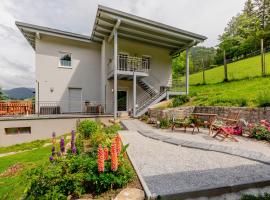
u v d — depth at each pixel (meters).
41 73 12.88
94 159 3.43
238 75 15.60
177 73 30.48
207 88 14.66
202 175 3.62
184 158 4.64
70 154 4.02
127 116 12.67
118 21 10.33
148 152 5.15
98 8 9.71
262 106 7.29
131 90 14.45
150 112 11.27
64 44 13.57
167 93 13.48
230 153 4.94
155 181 3.36
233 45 28.34
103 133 6.71
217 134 7.16
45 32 12.41
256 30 27.11
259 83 10.94
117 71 11.37
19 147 8.91
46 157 6.06
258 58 18.97
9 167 5.61
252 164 4.20
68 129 10.76
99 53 14.73
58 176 2.79
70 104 13.66
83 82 14.09
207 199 2.97
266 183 3.33
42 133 10.08
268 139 6.19
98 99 14.54
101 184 2.92
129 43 14.27
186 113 10.23
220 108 8.86
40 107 12.63
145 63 14.28
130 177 3.34
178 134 7.57
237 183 3.19
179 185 3.18
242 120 7.31
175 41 13.79
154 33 12.40
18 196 3.55
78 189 2.84
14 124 9.49
